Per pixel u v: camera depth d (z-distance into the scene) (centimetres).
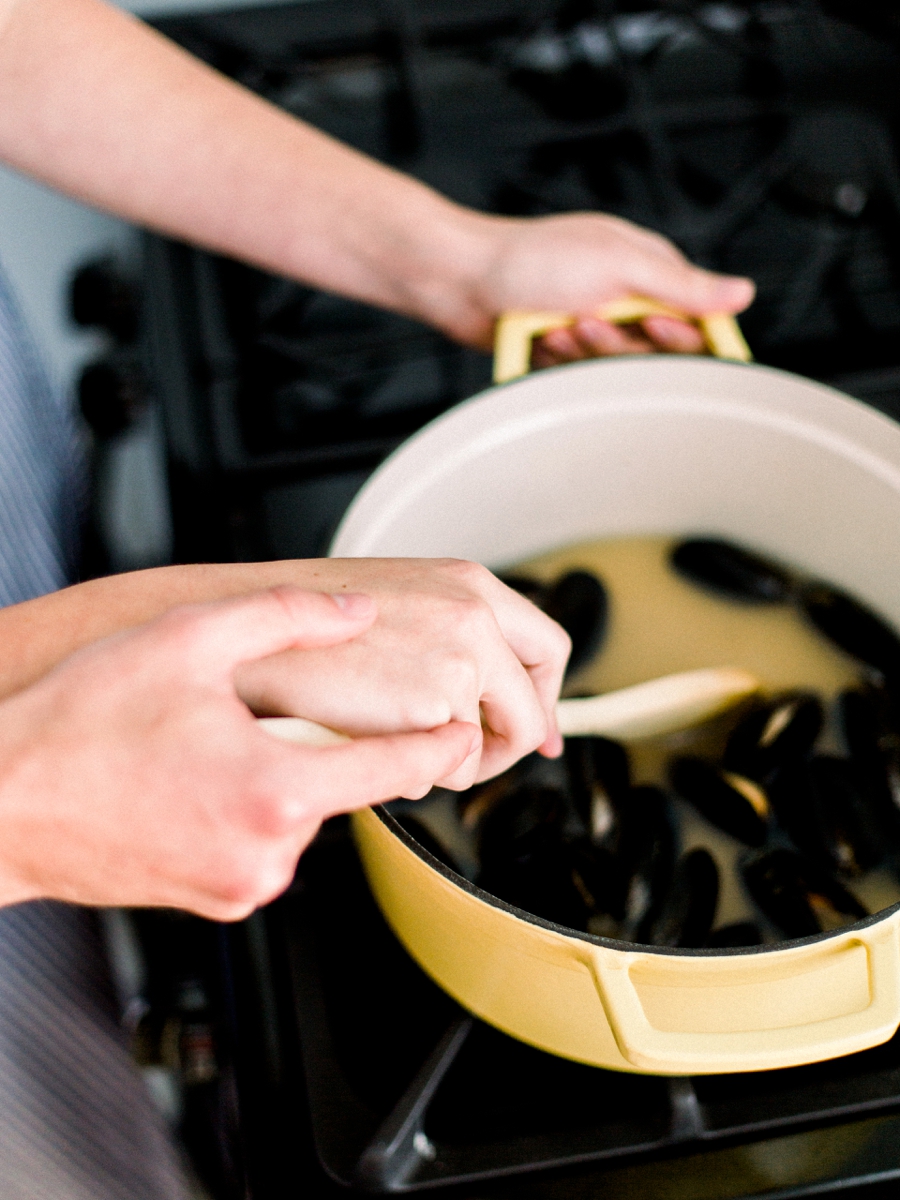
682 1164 83
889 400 105
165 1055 94
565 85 123
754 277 112
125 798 71
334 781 72
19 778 71
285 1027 87
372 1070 86
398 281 102
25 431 102
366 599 75
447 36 125
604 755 89
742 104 120
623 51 122
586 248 96
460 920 78
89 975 101
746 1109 84
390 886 82
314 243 101
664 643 96
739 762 89
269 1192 83
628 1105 85
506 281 98
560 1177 83
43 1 95
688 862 87
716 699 91
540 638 81
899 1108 84
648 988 77
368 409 108
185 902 75
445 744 74
